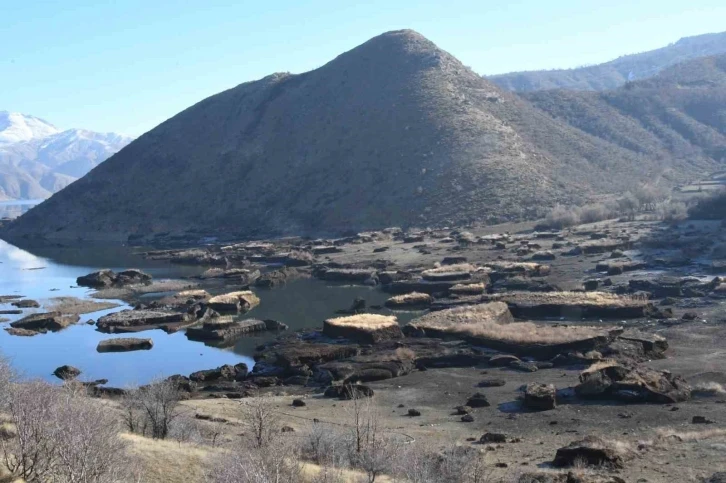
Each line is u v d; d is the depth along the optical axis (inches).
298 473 1242.0
